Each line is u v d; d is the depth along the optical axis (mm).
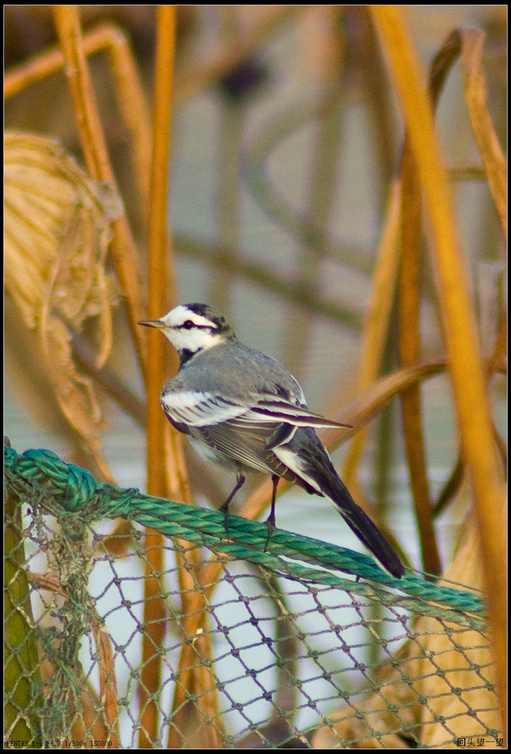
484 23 17016
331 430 10078
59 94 17172
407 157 10766
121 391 11820
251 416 9250
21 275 9461
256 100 22047
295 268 19281
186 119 22438
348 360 18984
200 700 9469
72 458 13781
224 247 19203
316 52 19438
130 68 11320
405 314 11195
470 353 5672
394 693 10094
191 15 18484
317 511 15398
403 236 10992
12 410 16578
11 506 6633
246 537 7539
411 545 13641
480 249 16328
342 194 21531
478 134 8570
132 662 10570
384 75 15805
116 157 17234
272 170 22203
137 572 11406
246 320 19984
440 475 15984
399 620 7520
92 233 9609
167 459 9992
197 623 9406
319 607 7293
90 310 9656
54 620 7445
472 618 7531
